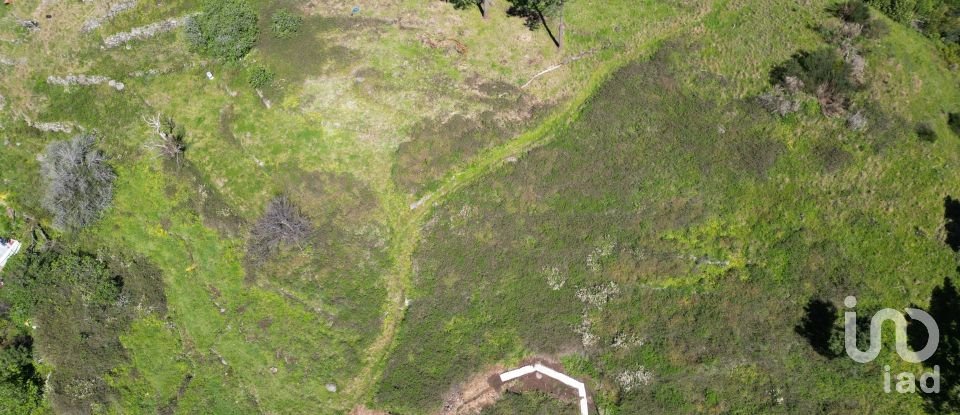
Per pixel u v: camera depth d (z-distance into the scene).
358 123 47.16
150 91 49.94
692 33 51.62
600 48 51.12
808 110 46.38
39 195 46.94
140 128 48.62
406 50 50.12
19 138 49.06
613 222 42.91
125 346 42.00
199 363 41.28
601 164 45.09
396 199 45.25
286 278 43.00
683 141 45.53
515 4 52.31
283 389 39.88
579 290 40.84
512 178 45.06
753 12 52.50
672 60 49.94
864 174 43.66
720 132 45.84
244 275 43.47
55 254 44.66
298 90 48.06
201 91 49.75
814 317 38.62
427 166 45.84
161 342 42.09
